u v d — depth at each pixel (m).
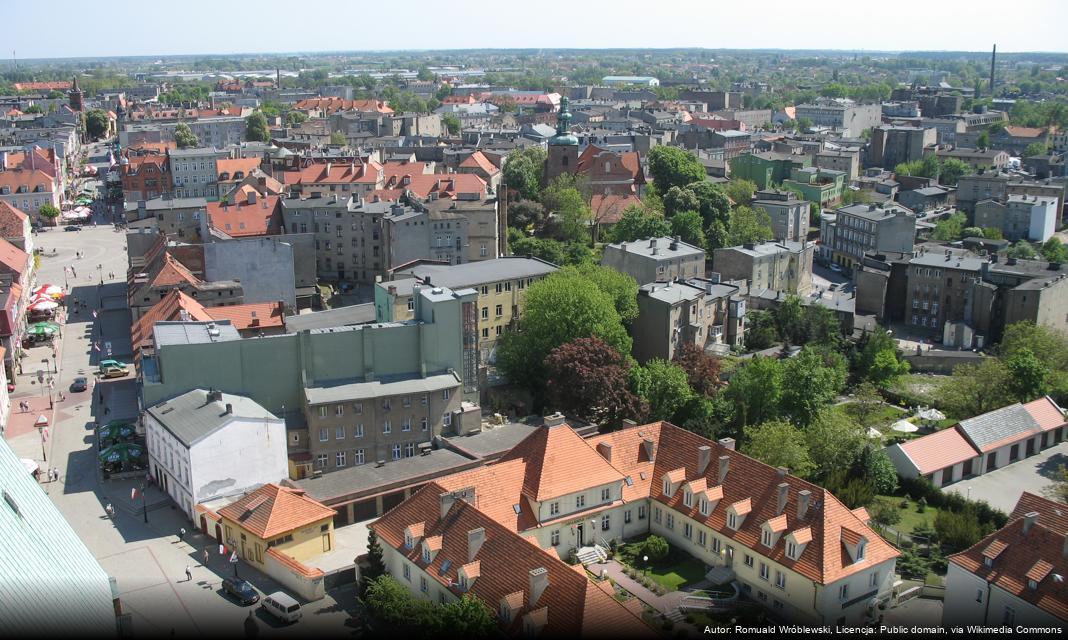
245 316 198.88
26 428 182.00
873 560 116.50
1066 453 177.50
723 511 126.00
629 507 133.75
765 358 180.00
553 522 125.56
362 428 164.25
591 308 190.25
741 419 173.88
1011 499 158.75
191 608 121.44
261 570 131.25
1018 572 109.75
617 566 126.44
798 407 173.50
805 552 115.38
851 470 156.25
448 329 172.88
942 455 163.50
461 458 160.38
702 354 195.62
